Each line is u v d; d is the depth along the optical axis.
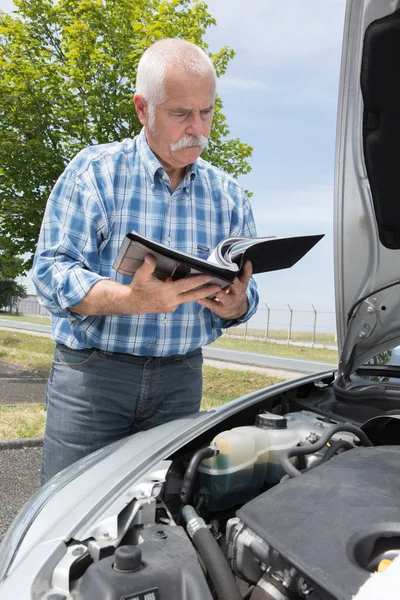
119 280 2.03
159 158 2.07
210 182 2.23
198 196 2.17
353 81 2.04
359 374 2.48
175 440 1.59
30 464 4.37
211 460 1.47
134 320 2.00
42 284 1.90
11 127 8.66
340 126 2.13
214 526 1.47
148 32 8.12
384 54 1.82
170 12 8.38
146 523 1.26
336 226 2.23
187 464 1.53
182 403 2.20
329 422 1.89
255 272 1.87
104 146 2.09
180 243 2.11
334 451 1.50
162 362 2.10
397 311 2.20
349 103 2.08
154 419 2.17
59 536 1.17
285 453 1.39
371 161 2.04
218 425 1.74
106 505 1.28
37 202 8.47
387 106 1.92
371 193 2.11
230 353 18.75
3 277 8.88
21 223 8.66
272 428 1.66
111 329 1.99
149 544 1.12
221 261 1.55
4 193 8.68
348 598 0.86
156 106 1.86
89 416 2.04
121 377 2.03
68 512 1.28
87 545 1.15
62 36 8.75
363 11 1.88
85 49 8.38
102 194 1.99
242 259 1.65
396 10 1.76
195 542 1.19
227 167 8.78
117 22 8.85
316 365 15.66
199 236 2.15
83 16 8.52
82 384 2.03
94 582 0.98
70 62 8.43
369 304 2.22
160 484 1.35
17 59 8.54
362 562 0.97
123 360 2.02
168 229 2.09
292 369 13.58
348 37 2.00
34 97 8.34
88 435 2.05
